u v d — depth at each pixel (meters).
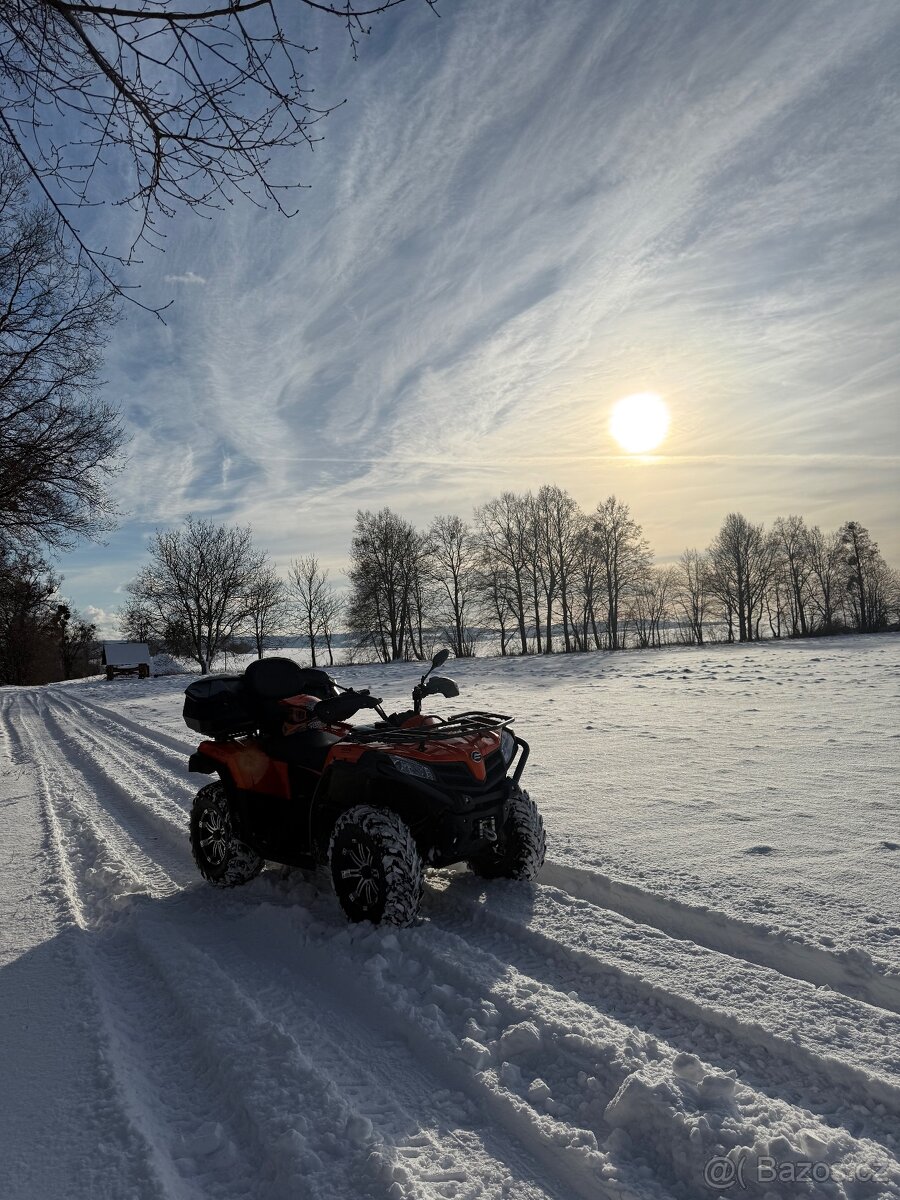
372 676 26.70
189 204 3.84
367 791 4.18
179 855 5.96
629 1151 2.32
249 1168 2.35
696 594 69.44
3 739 16.39
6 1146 2.47
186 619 52.16
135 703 23.89
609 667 24.30
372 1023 3.17
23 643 66.94
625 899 4.23
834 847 4.75
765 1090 2.58
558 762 7.91
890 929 3.55
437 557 54.94
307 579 58.28
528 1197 2.18
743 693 13.45
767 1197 2.06
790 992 3.11
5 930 4.46
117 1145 2.45
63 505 11.38
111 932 4.36
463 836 4.09
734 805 5.86
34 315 9.84
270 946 4.00
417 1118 2.55
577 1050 2.81
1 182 6.66
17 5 3.35
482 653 59.94
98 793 8.82
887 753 7.42
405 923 3.89
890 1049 2.69
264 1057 2.88
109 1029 3.19
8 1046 3.11
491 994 3.26
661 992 3.18
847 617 72.06
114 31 3.40
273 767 4.71
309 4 3.21
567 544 54.84
